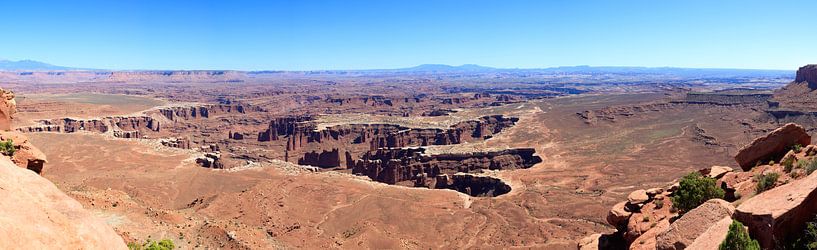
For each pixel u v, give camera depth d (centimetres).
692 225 2388
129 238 4975
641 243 3027
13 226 1357
